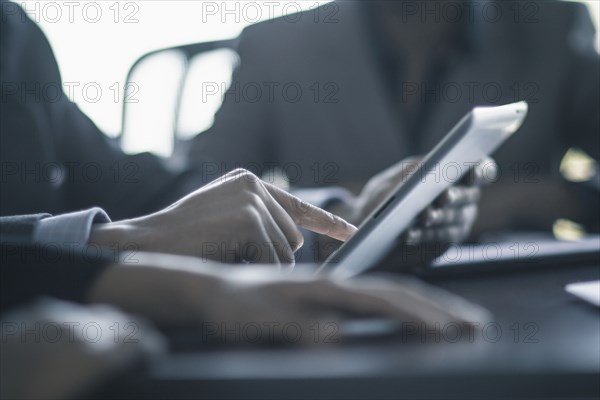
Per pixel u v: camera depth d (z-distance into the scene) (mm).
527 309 466
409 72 1771
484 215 1444
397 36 1777
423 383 262
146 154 1524
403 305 351
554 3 1879
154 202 1479
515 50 1802
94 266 426
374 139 1735
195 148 1812
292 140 1821
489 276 657
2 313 409
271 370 276
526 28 1829
